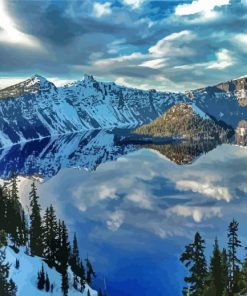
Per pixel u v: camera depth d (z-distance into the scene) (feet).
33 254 537.24
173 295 538.47
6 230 539.70
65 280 469.16
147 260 641.81
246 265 341.82
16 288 419.74
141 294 535.60
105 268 619.67
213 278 340.80
